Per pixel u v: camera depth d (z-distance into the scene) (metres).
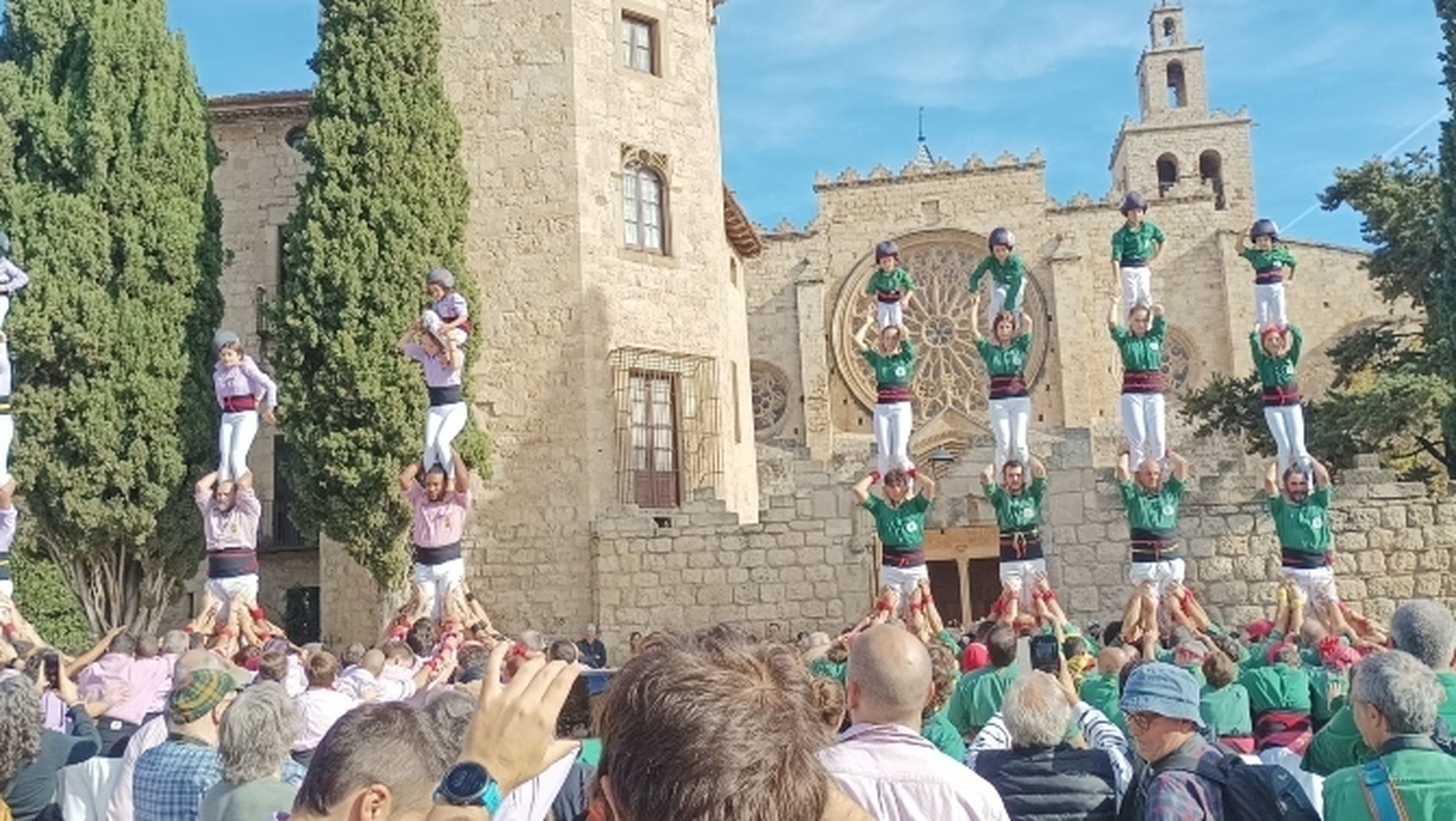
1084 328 47.59
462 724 5.12
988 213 49.06
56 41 26.61
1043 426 47.19
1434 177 35.00
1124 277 20.47
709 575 26.86
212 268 26.97
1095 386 47.50
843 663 11.68
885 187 49.97
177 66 27.08
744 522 35.91
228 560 18.58
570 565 27.27
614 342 28.22
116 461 24.97
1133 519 19.62
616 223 28.84
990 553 35.72
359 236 25.50
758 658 2.80
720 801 2.51
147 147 26.12
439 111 26.89
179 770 6.21
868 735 4.98
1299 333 20.34
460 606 19.03
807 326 49.25
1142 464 19.61
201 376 26.30
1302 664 11.26
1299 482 19.61
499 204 28.33
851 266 49.81
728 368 31.02
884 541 20.20
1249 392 35.81
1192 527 24.78
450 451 19.17
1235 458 36.56
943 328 49.28
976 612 36.06
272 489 33.69
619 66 29.44
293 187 33.56
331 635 28.75
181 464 25.52
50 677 10.27
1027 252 48.53
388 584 25.34
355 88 26.31
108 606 25.39
